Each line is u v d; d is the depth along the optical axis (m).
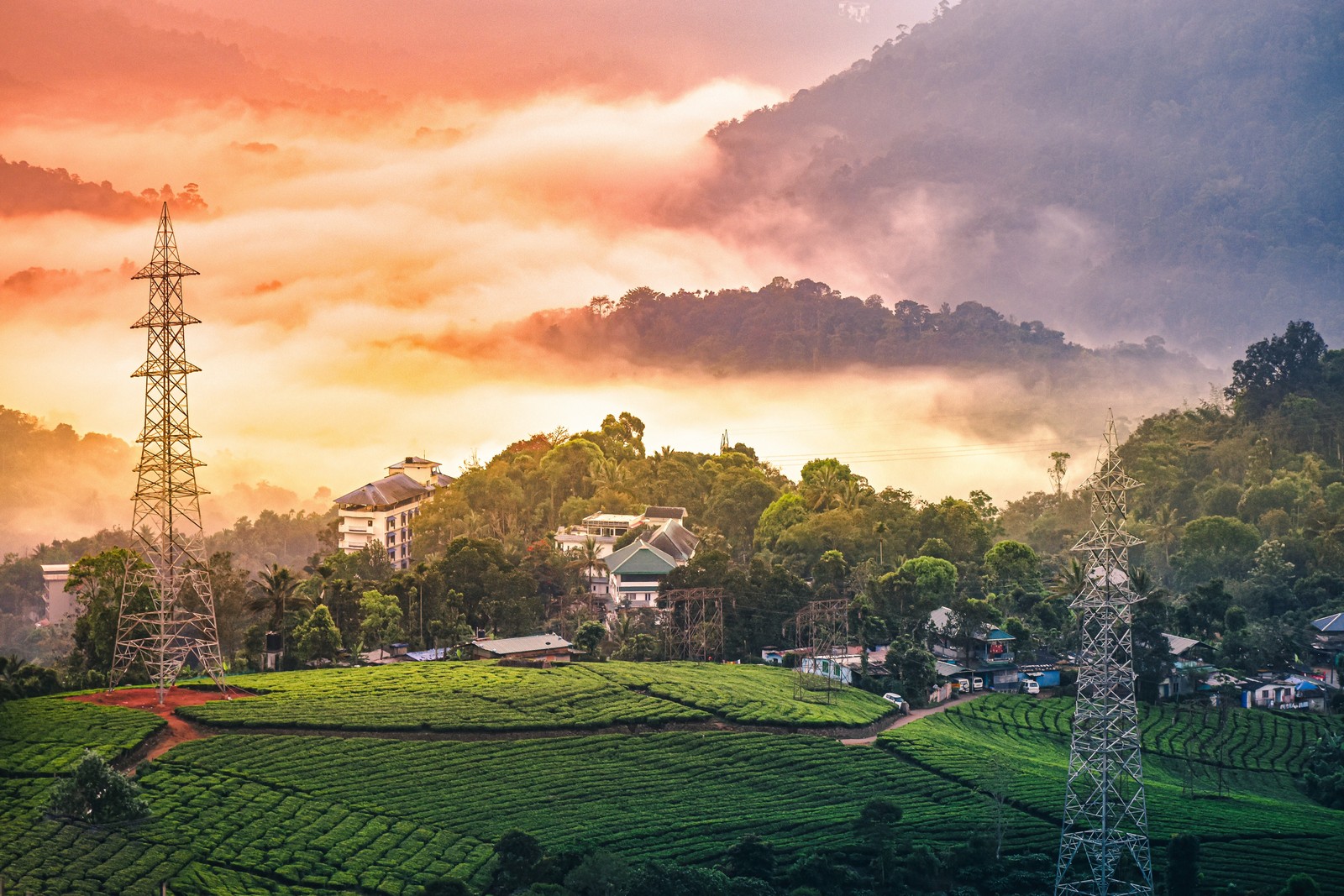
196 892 128.12
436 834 149.25
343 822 149.62
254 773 160.62
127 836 139.12
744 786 173.50
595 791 167.00
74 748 161.38
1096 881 141.12
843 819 161.50
